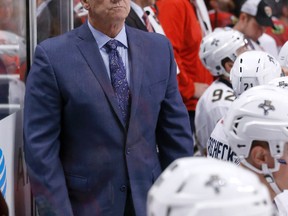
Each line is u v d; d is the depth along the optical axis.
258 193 1.65
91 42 4.03
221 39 5.50
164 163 4.29
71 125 4.00
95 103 3.94
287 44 5.39
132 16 5.77
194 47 7.07
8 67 4.43
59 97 3.97
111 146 3.99
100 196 4.00
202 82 7.20
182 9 6.90
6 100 4.39
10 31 4.48
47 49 3.97
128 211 4.05
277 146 2.98
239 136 3.06
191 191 1.64
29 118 4.00
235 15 8.77
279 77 4.25
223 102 5.31
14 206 4.32
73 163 4.04
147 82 4.08
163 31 6.34
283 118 2.96
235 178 1.66
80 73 3.96
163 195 1.68
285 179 3.03
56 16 5.27
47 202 3.98
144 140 4.05
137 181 4.01
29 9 4.63
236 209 1.62
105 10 3.93
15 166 4.35
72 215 4.01
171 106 4.23
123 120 4.00
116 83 4.02
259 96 3.03
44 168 3.95
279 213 3.21
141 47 4.13
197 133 5.63
